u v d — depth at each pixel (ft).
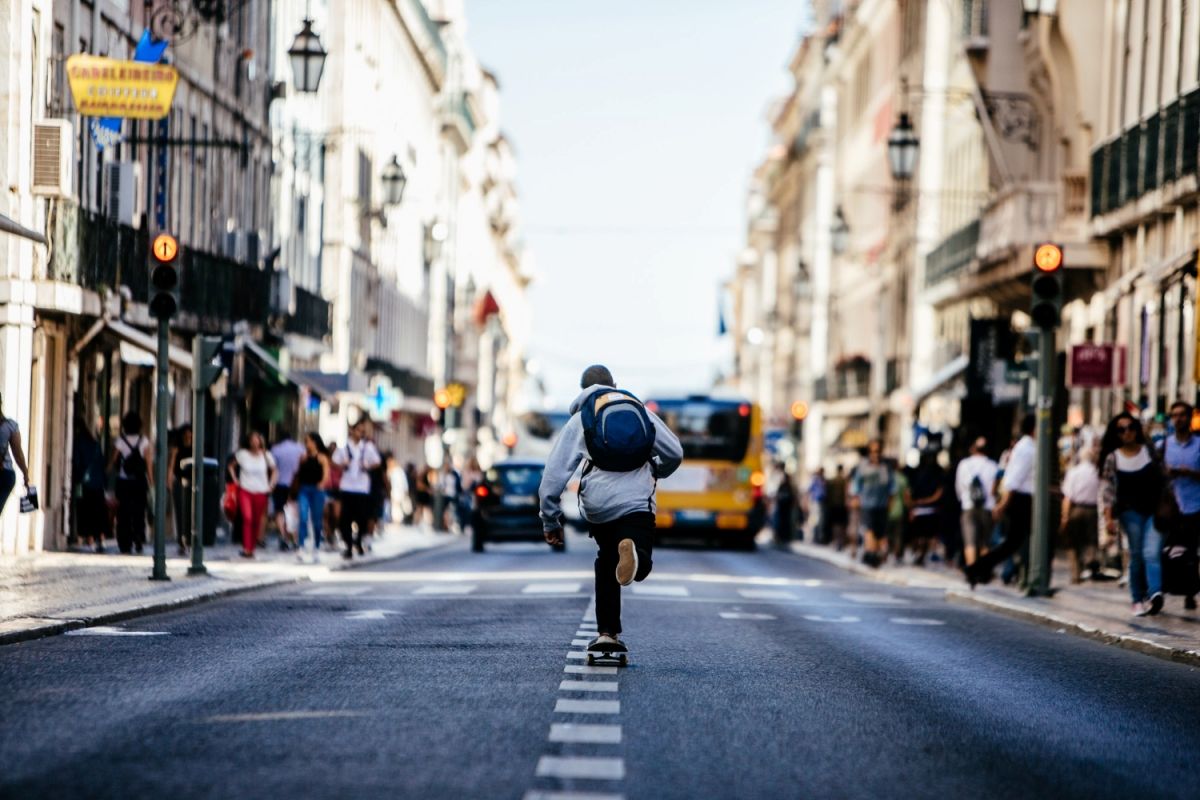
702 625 109.50
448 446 326.85
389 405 295.89
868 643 101.14
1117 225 213.87
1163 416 178.40
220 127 254.27
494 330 515.91
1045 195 248.73
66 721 60.95
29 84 169.68
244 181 271.90
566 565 194.49
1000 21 266.16
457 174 577.84
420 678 75.46
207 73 244.42
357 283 366.43
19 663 79.61
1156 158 198.18
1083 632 110.93
